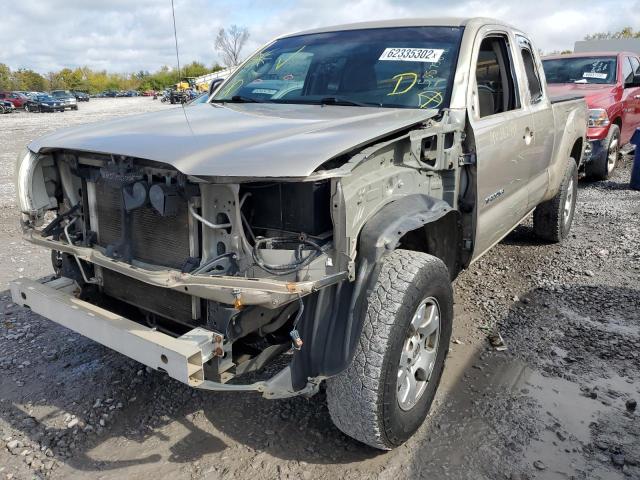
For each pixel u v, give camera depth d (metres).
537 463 2.77
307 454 2.87
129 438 3.02
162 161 2.46
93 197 3.04
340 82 3.87
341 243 2.41
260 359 2.70
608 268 5.32
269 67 4.34
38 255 6.06
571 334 4.04
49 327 4.30
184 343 2.38
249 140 2.64
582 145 6.16
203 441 2.98
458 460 2.80
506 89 4.35
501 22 4.39
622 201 8.00
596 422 3.07
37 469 2.79
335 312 2.51
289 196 2.48
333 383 2.62
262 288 2.29
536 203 5.09
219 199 2.49
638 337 3.98
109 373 3.64
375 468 2.75
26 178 3.18
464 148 3.48
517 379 3.48
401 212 2.68
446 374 3.54
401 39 3.98
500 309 4.46
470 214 3.61
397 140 2.82
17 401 3.35
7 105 39.97
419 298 2.66
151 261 2.79
